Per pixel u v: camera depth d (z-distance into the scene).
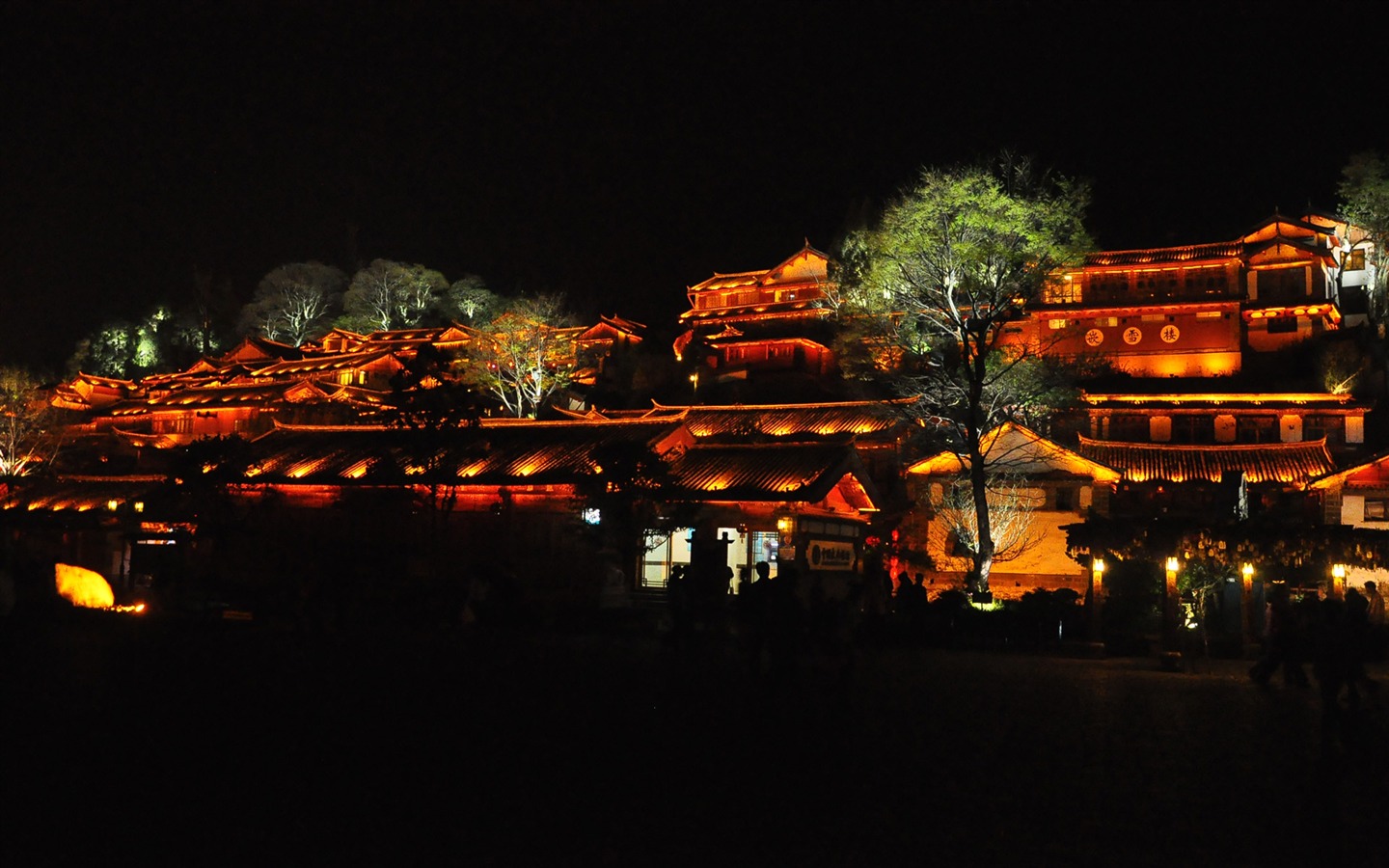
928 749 11.16
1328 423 55.06
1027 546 39.84
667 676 17.03
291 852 6.74
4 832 7.04
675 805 8.27
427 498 36.22
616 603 31.20
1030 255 33.22
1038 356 38.00
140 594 31.84
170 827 7.27
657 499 30.30
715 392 72.25
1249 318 65.69
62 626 23.89
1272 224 67.62
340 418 60.19
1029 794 9.05
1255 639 26.95
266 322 102.88
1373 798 9.33
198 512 34.84
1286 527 25.03
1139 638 27.67
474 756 9.99
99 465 69.12
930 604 28.33
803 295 78.38
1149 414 57.56
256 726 11.38
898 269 34.34
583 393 75.25
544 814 7.86
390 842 7.00
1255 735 12.97
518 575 33.25
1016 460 40.66
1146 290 67.94
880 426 48.31
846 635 13.02
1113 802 8.80
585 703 13.77
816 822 7.86
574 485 33.22
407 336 81.75
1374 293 68.19
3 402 67.00
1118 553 25.34
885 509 41.25
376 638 23.31
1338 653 11.29
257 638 22.84
